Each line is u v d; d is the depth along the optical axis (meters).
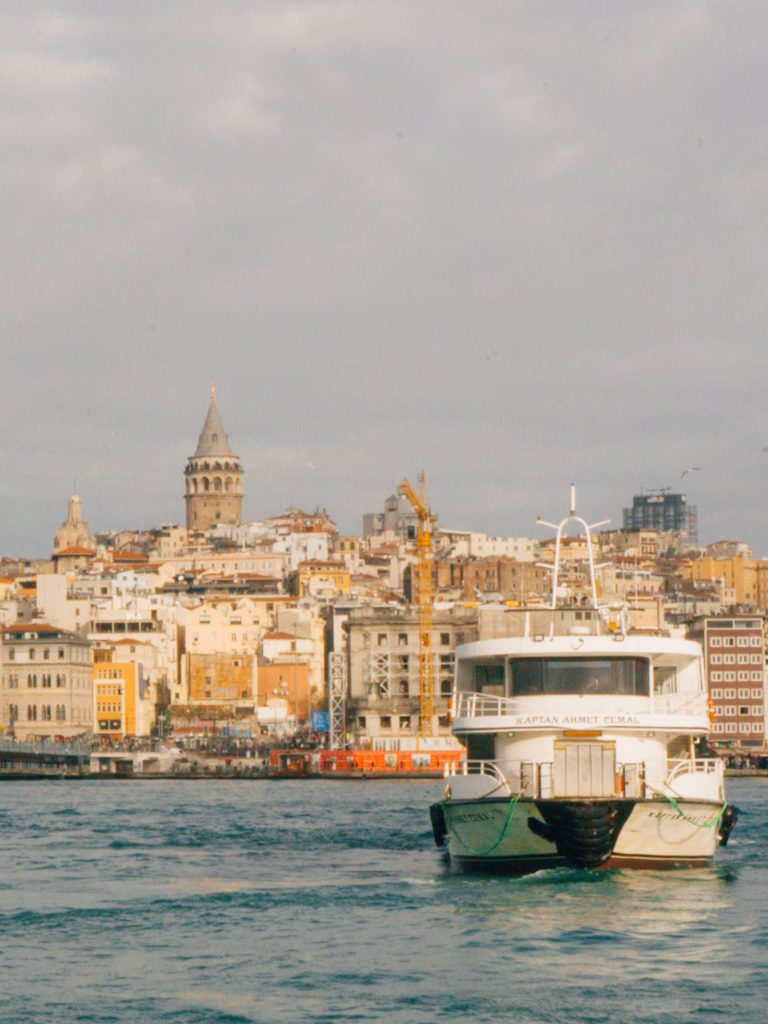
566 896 93.75
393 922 89.12
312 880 109.25
